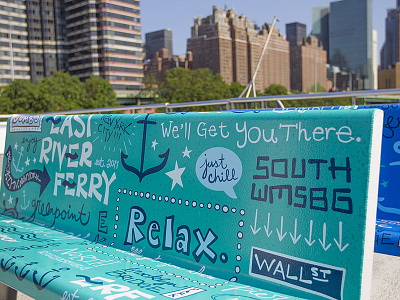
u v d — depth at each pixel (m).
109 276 1.05
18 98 69.19
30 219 1.88
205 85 88.81
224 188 1.11
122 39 117.00
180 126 1.27
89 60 115.56
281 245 0.96
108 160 1.53
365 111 0.85
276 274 0.96
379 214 1.63
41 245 1.40
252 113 1.07
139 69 121.50
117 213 1.45
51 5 118.56
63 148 1.75
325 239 0.88
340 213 0.86
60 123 1.78
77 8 116.75
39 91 70.31
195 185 1.20
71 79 77.94
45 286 1.04
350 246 0.83
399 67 194.38
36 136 1.92
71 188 1.68
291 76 193.38
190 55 165.62
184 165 1.24
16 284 1.15
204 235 1.15
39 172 1.87
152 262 1.21
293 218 0.94
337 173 0.88
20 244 1.41
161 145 1.33
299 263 0.92
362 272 0.81
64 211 1.70
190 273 1.10
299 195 0.94
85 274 1.07
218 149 1.14
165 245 1.26
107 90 81.25
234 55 159.12
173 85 90.88
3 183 2.12
